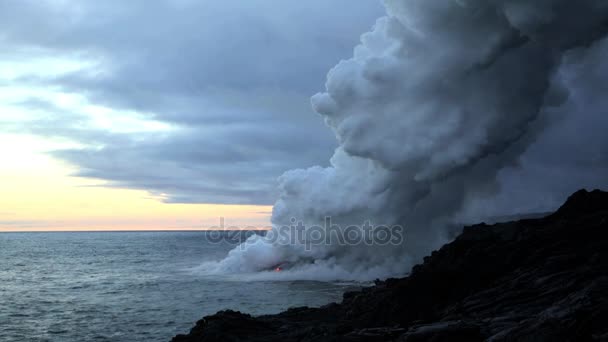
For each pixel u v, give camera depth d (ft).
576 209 106.22
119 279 276.41
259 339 88.33
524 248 92.07
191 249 633.20
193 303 179.42
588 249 83.71
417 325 73.72
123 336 130.31
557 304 58.03
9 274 320.70
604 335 47.88
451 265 95.61
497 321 65.67
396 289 89.30
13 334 135.85
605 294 55.21
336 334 81.92
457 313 77.25
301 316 109.60
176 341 93.45
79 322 150.92
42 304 189.57
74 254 543.80
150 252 561.84
